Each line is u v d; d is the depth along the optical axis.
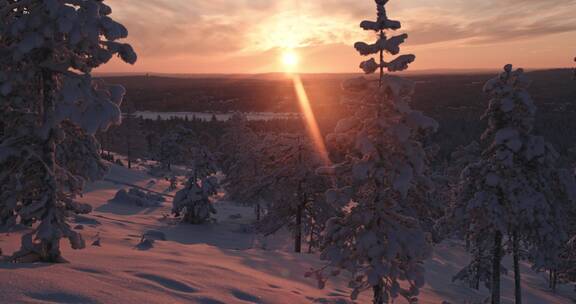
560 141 113.88
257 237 33.25
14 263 8.91
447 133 130.25
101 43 9.50
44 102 9.98
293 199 25.12
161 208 43.69
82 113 8.94
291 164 24.89
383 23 9.45
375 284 9.61
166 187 61.06
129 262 10.35
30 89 10.27
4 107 10.04
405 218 10.33
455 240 42.81
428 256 10.05
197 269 10.66
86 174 16.25
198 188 36.72
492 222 16.73
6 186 9.76
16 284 6.68
